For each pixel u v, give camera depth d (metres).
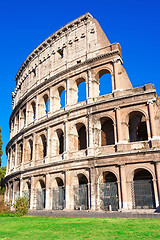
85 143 55.25
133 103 47.03
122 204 42.66
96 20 59.53
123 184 43.50
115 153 45.28
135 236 23.47
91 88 53.69
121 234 24.61
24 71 80.94
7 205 54.50
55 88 61.91
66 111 54.75
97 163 47.22
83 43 59.34
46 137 59.41
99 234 24.98
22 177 64.50
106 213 38.75
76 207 48.12
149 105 45.78
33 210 54.97
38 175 58.62
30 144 68.38
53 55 65.94
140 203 41.97
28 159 66.88
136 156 43.94
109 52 52.81
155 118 45.59
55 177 53.81
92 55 56.22
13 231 29.44
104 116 49.66
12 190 73.88
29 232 28.22
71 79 58.44
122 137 46.50
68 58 61.00
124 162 44.47
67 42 62.94
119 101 48.56
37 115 65.44
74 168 50.00
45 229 29.86
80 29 61.47
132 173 43.84
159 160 42.03
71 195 49.53
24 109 75.50
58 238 23.73
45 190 54.81
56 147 57.47
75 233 26.09
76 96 57.69
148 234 24.11
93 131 50.06
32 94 69.81
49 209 52.72
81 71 56.53
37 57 72.88
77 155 51.00
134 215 36.34
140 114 49.72
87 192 47.59
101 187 45.84
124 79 54.56
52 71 64.31
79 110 53.16
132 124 52.50
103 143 52.34
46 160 56.75
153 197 41.34
